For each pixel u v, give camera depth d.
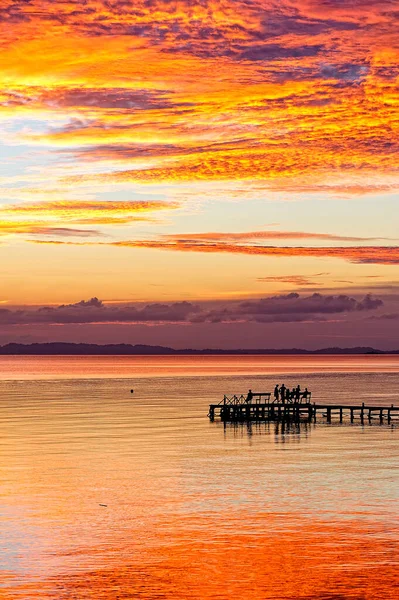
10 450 59.31
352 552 32.34
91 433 71.19
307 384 172.25
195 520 37.38
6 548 32.94
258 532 35.22
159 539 34.22
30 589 28.25
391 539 34.09
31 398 123.00
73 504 40.69
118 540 34.12
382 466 52.06
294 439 67.88
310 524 36.56
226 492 43.53
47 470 50.38
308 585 28.70
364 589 28.36
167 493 43.34
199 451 59.53
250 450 60.19
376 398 121.62
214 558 31.67
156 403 111.44
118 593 27.92
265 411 95.75
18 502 41.06
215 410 97.50
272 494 42.91
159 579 29.28
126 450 59.69
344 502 40.94
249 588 28.44
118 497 42.25
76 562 31.19
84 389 152.12
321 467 51.69
